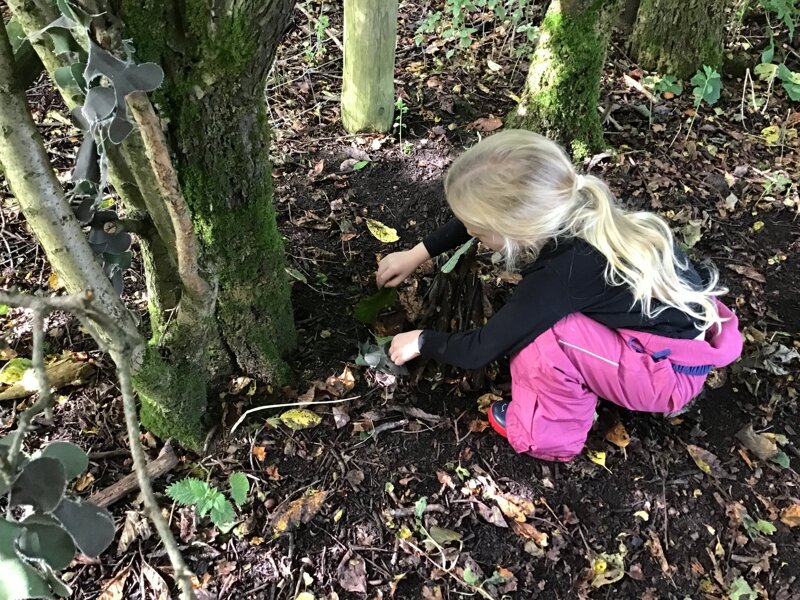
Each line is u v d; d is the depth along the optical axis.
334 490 1.68
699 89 2.79
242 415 1.79
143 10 1.11
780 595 1.59
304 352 1.96
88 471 1.68
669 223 2.45
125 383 0.66
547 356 1.59
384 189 2.49
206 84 1.25
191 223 1.25
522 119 2.64
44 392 0.60
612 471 1.78
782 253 2.40
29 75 1.25
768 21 3.18
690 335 1.61
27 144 1.05
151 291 1.62
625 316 1.57
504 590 1.56
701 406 1.95
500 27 3.33
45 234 1.15
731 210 2.54
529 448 1.73
